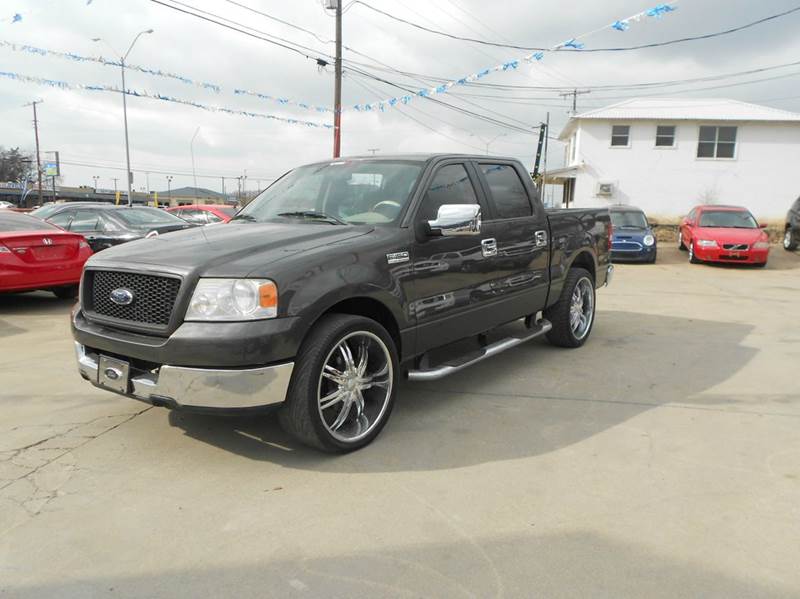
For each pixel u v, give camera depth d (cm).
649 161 2552
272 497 297
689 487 308
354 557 249
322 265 328
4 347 592
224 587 230
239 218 450
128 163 2869
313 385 319
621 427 390
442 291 407
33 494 300
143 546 256
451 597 224
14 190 8056
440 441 367
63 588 229
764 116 2461
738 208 1591
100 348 337
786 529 269
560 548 255
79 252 818
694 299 939
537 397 450
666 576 236
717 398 449
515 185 512
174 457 342
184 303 304
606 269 644
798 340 643
